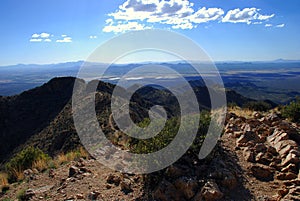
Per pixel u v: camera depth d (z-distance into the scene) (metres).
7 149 43.56
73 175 7.20
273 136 7.04
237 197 5.02
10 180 8.48
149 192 5.52
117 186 6.06
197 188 5.23
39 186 7.20
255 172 5.64
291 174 5.34
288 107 9.73
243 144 6.86
